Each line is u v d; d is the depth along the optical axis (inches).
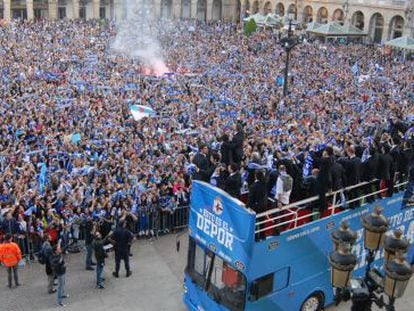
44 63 2064.5
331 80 2057.1
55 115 1393.9
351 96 1840.6
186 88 1823.3
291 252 686.5
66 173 1024.9
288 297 703.7
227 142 857.5
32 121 1317.7
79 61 2161.7
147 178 1021.2
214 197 665.0
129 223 936.3
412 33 3272.6
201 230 695.1
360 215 772.0
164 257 941.8
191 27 3403.1
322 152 825.5
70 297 808.3
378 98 1792.6
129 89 1736.0
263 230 639.1
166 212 1011.9
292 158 839.7
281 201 697.0
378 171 766.5
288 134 1290.6
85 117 1400.1
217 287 680.4
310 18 4020.7
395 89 1945.1
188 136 1301.7
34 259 903.1
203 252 700.7
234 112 1546.5
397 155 813.9
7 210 863.7
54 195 933.8
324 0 3848.4
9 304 781.3
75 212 923.4
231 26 3718.0
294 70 2206.0
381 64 2434.8
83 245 944.9
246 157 977.5
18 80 1768.0
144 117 1412.4
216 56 2471.7
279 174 724.0
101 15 4446.4
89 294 819.4
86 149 1178.0
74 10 4333.2
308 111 1605.6
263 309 673.6
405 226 863.7
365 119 1502.2
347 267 408.2
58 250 773.9
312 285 732.0
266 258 655.8
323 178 705.0
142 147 1203.2
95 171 1035.3
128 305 798.5
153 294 831.1
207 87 1854.1
